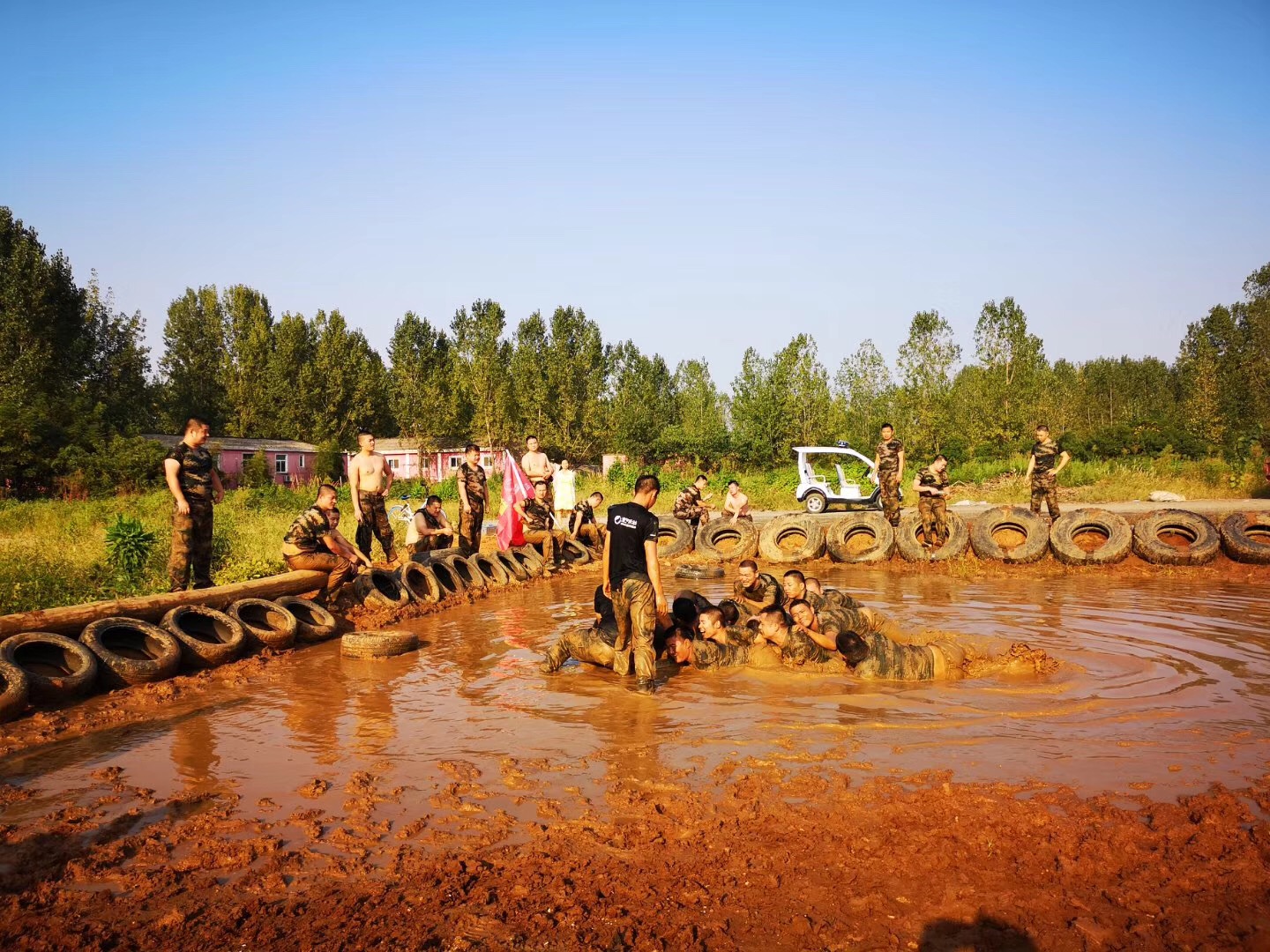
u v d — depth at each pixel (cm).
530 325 6625
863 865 356
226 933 313
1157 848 367
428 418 5384
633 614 669
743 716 577
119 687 678
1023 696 617
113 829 405
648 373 7119
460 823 404
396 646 794
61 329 4697
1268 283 5303
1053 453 1532
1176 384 7975
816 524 1590
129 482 3219
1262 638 811
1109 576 1297
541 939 305
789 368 4616
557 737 535
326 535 1020
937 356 3831
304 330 6016
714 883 343
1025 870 349
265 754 513
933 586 1218
